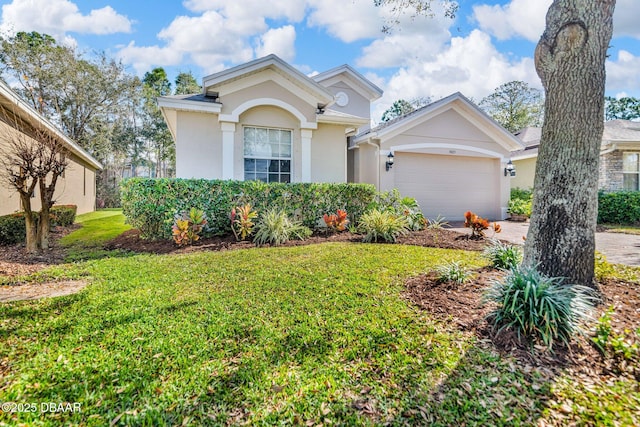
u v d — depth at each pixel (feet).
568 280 13.91
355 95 61.41
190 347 10.59
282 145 38.14
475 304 13.47
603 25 13.60
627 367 9.57
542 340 10.61
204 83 33.04
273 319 12.66
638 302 13.17
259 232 28.73
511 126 114.32
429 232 33.53
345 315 12.97
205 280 17.58
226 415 7.82
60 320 12.53
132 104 104.68
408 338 11.17
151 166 126.11
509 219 49.44
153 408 7.97
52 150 27.91
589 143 13.85
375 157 46.39
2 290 16.42
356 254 23.59
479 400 8.36
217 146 35.42
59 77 86.38
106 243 30.25
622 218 45.83
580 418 7.81
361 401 8.34
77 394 8.39
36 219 29.07
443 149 46.47
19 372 9.24
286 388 8.77
